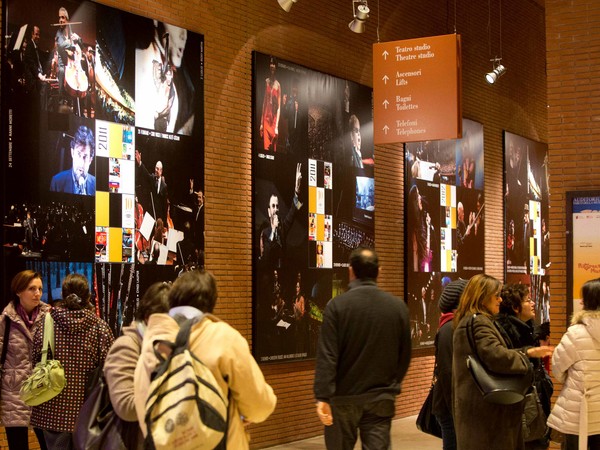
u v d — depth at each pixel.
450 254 14.55
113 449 4.47
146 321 4.54
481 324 6.05
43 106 8.28
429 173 14.09
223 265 10.28
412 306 13.48
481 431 6.04
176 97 9.75
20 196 8.02
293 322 11.13
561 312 9.09
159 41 9.57
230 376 3.76
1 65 7.98
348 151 12.29
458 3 15.23
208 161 10.18
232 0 10.66
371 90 12.90
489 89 16.11
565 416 6.12
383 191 13.12
